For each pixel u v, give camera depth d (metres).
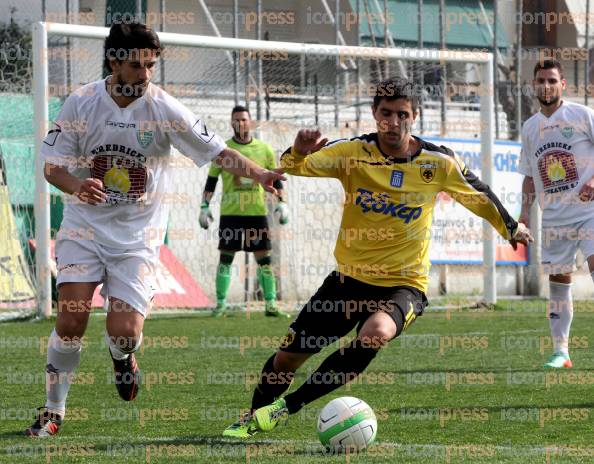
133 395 19.53
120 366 19.09
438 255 57.56
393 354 32.03
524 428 19.28
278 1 63.47
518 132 60.31
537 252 60.88
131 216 17.95
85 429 19.41
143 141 17.58
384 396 23.45
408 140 18.12
